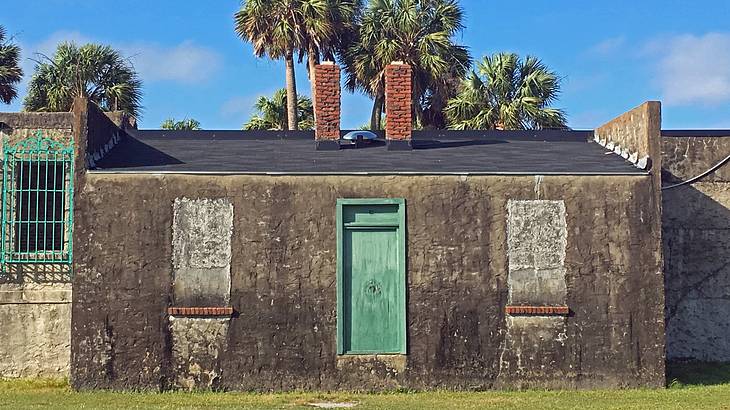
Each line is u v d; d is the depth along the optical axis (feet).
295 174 46.01
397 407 39.83
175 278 45.44
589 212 46.39
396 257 46.32
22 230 49.96
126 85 88.63
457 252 46.11
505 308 45.88
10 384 46.65
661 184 50.16
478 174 46.37
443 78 95.50
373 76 96.73
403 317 45.70
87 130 46.01
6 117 50.14
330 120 52.90
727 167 54.19
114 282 45.24
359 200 46.11
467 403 41.22
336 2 99.50
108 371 44.91
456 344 45.75
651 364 45.96
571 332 45.91
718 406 40.24
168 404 40.68
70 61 88.43
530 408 39.63
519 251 46.19
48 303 49.24
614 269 46.24
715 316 53.62
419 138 56.29
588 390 45.44
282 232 45.91
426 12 97.19
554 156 50.93
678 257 53.72
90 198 45.50
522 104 85.46
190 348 45.14
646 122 47.06
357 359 45.52
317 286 45.75
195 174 45.80
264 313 45.52
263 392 45.06
